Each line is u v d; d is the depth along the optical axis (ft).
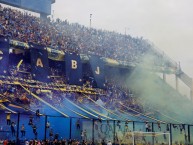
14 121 134.10
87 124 151.12
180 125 174.19
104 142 141.28
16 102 139.64
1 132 127.44
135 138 152.25
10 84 152.46
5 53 158.20
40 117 141.18
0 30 169.07
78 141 136.87
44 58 175.11
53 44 190.49
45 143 124.98
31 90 158.30
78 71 187.73
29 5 214.48
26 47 171.12
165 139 171.63
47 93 162.20
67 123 148.36
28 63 180.14
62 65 195.31
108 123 149.38
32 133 137.49
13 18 191.31
